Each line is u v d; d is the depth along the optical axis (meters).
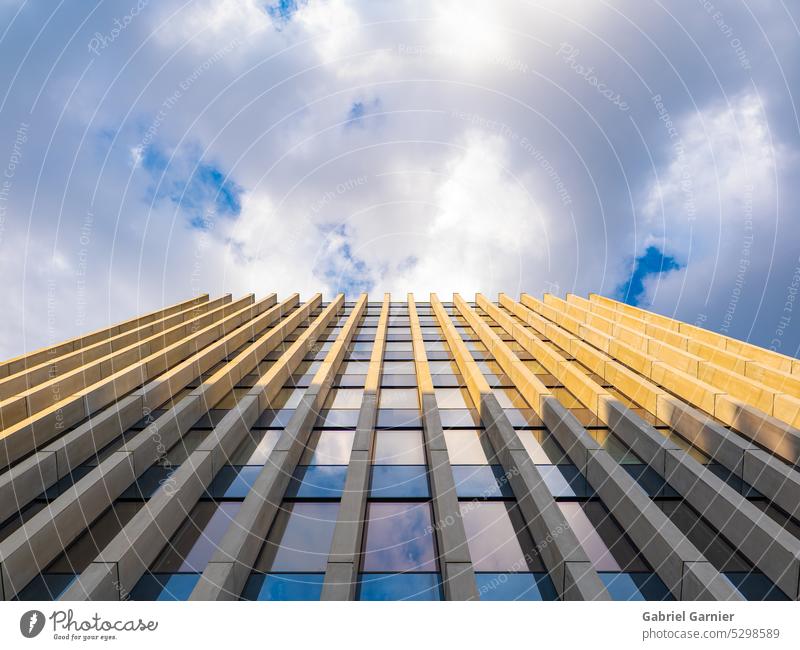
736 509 9.73
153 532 9.55
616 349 20.17
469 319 30.70
